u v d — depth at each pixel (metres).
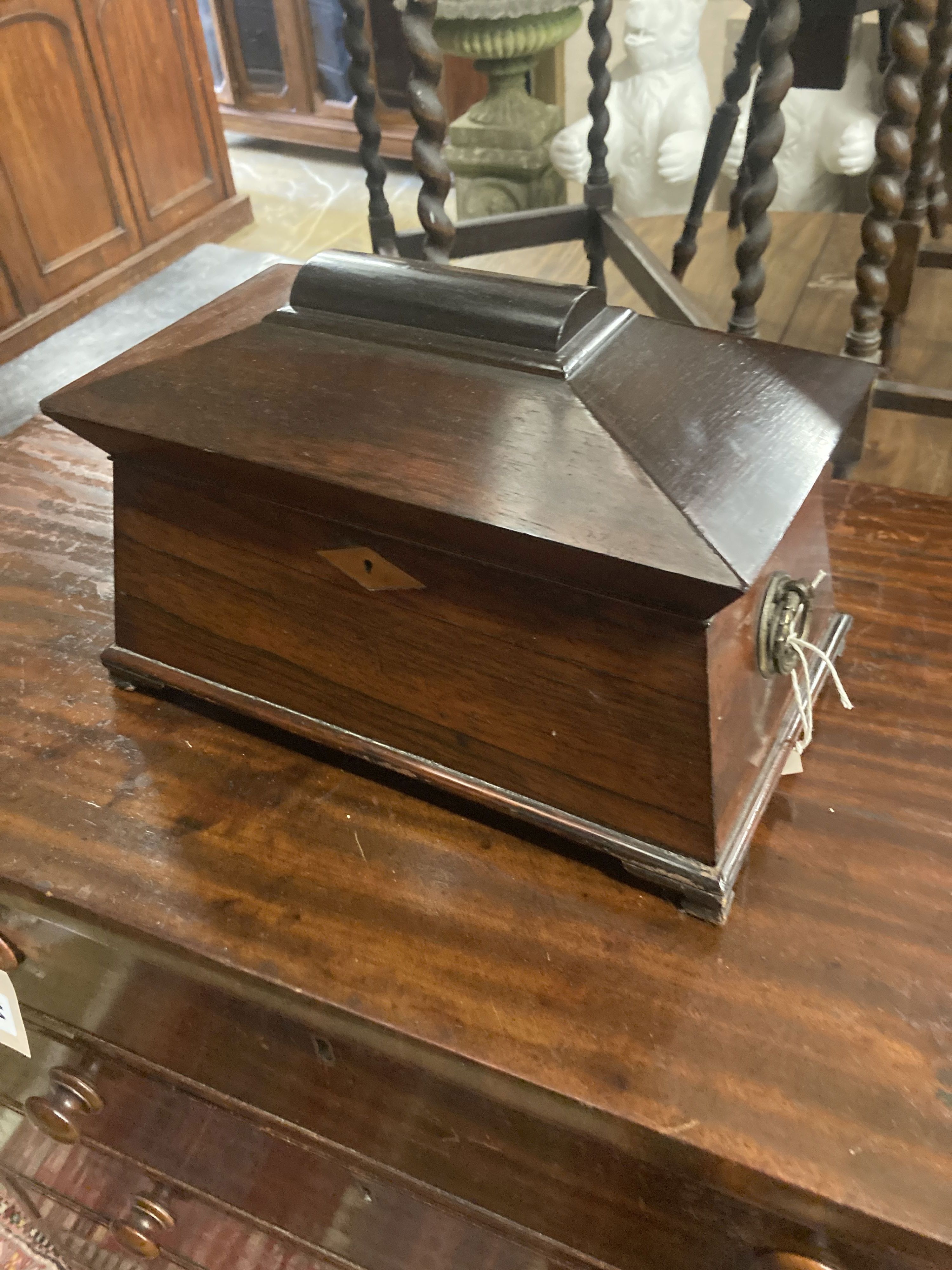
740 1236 0.53
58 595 0.83
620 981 0.55
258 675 0.68
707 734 0.52
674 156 1.84
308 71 2.60
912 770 0.65
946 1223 0.44
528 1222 0.62
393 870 0.62
